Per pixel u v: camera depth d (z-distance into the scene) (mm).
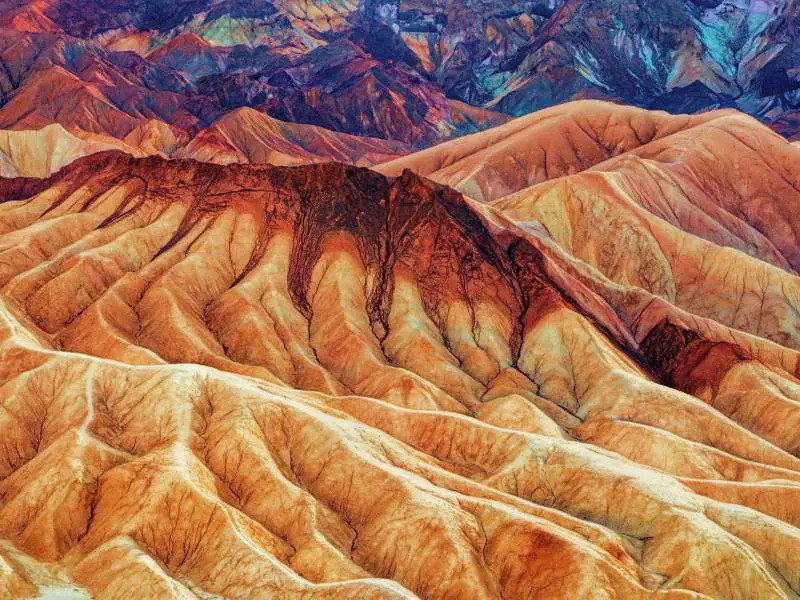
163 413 81188
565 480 82875
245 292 118312
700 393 117000
